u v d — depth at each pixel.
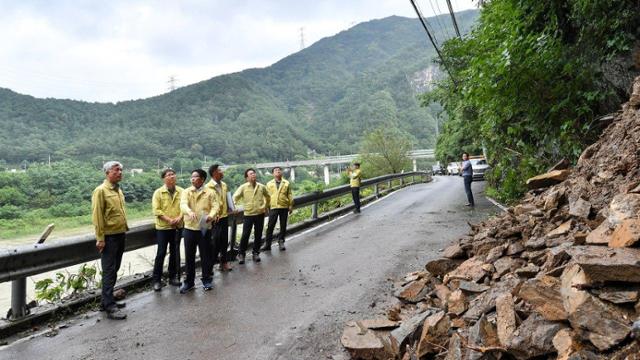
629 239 2.71
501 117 8.73
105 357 4.13
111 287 5.41
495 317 3.23
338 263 7.57
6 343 4.62
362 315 4.87
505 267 4.39
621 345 2.23
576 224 4.18
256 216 8.24
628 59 5.91
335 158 81.06
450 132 39.12
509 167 12.99
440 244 8.64
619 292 2.43
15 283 5.09
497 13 8.48
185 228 6.33
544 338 2.61
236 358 3.95
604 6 5.92
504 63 6.99
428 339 3.36
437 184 29.89
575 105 7.14
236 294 6.05
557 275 3.11
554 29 7.00
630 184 3.79
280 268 7.50
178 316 5.24
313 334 4.41
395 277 6.38
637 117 4.84
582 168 5.53
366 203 18.81
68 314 5.51
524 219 5.41
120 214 5.55
